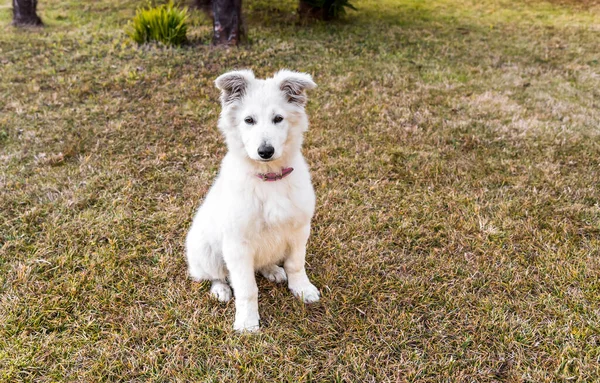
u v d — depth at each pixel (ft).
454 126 7.25
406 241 5.19
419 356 4.08
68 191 5.84
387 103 8.07
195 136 7.02
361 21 13.15
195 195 5.86
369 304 4.52
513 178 6.12
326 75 9.14
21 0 11.87
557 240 5.12
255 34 11.43
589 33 12.17
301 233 4.35
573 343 4.11
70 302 4.46
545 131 7.10
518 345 4.12
